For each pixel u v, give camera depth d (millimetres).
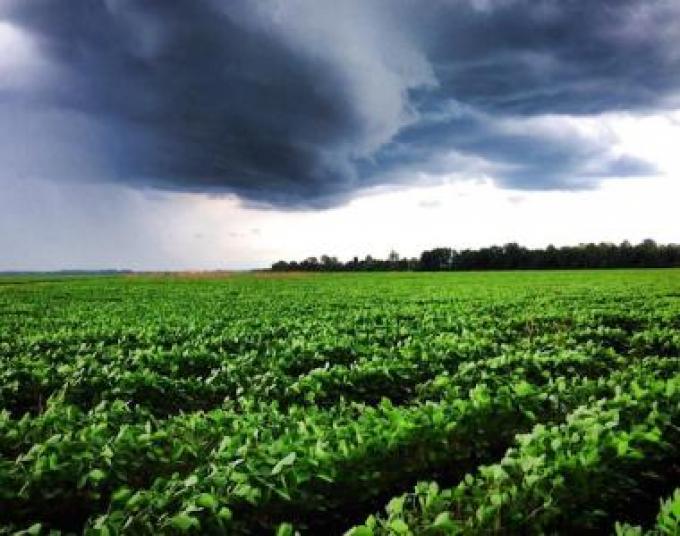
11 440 8742
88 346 17531
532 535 6504
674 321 24516
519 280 67938
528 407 10156
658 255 124812
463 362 13969
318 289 53875
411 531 5996
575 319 23984
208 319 26156
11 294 49594
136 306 35031
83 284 70188
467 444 9477
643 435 8305
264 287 59188
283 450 7480
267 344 17625
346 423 8930
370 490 7820
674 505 6105
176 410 12516
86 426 9148
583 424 8438
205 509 6469
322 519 7703
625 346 19219
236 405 12227
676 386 10273
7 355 16812
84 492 7602
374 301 37031
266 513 7043
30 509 7301
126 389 12172
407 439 8398
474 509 6562
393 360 13969
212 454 7902
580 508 7328
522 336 21281
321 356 15359
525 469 7039
